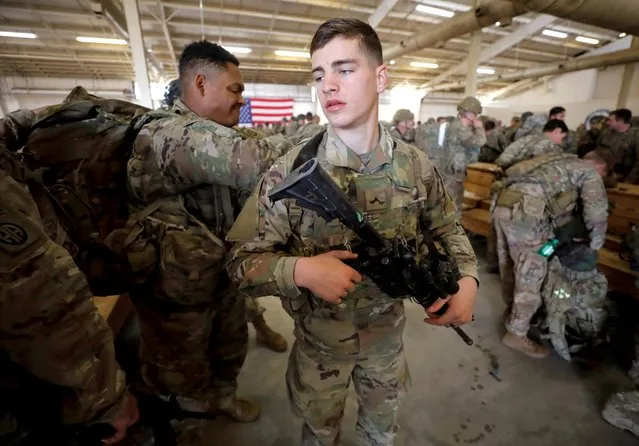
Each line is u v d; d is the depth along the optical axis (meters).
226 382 1.47
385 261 0.71
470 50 6.80
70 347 0.57
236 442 1.45
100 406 0.62
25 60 9.84
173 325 1.17
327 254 0.73
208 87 1.15
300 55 10.02
